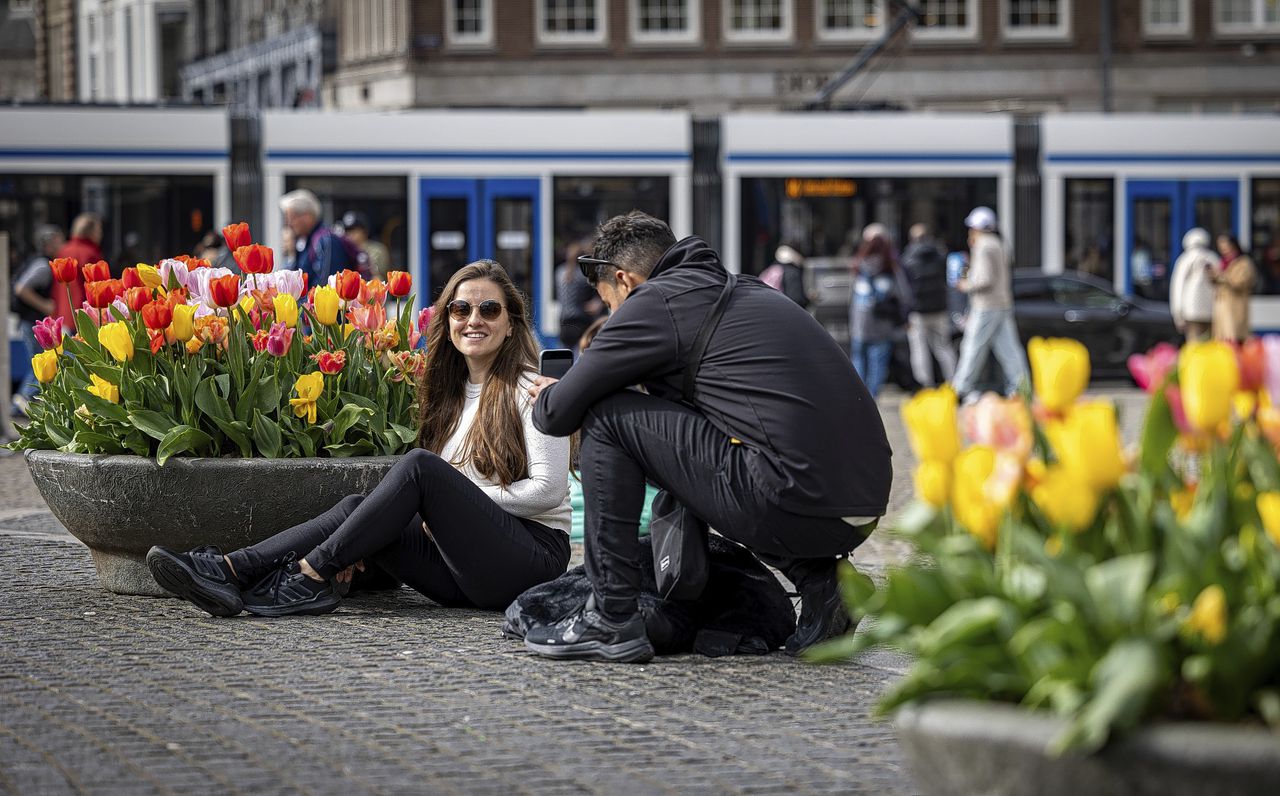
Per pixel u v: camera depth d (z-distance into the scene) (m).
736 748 5.19
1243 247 26.05
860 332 22.53
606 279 6.83
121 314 7.78
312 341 7.96
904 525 3.78
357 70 47.50
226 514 7.48
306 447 7.66
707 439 6.33
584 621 6.54
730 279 6.57
